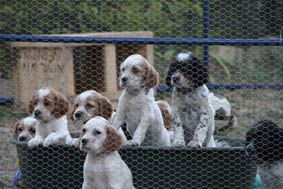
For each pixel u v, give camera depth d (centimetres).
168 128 766
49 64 1069
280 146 597
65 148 613
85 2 1283
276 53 1298
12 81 1152
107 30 1304
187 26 1293
